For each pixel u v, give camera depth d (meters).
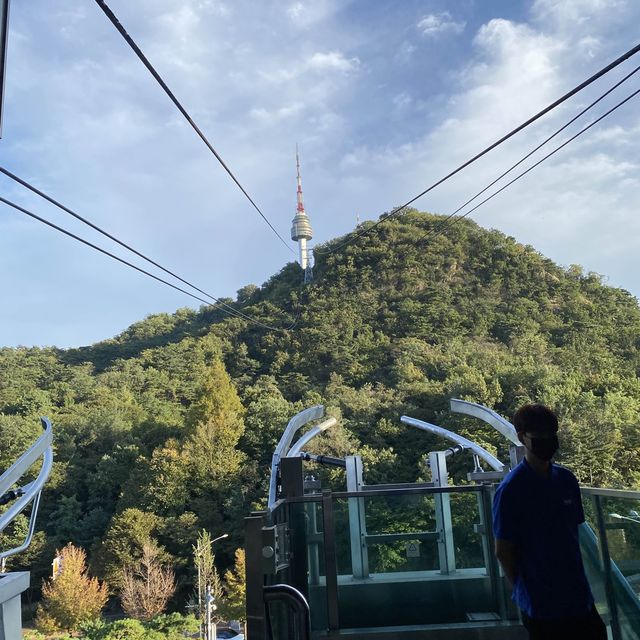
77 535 41.94
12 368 74.25
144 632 26.64
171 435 49.72
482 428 38.94
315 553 3.98
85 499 46.50
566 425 35.00
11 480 4.68
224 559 38.88
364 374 60.28
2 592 3.61
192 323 96.19
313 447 37.84
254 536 2.46
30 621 35.72
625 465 34.84
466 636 3.74
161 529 38.25
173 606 37.03
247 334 80.25
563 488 2.23
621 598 2.79
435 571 4.11
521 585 2.19
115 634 26.48
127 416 56.59
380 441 40.94
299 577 3.74
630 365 55.72
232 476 41.97
